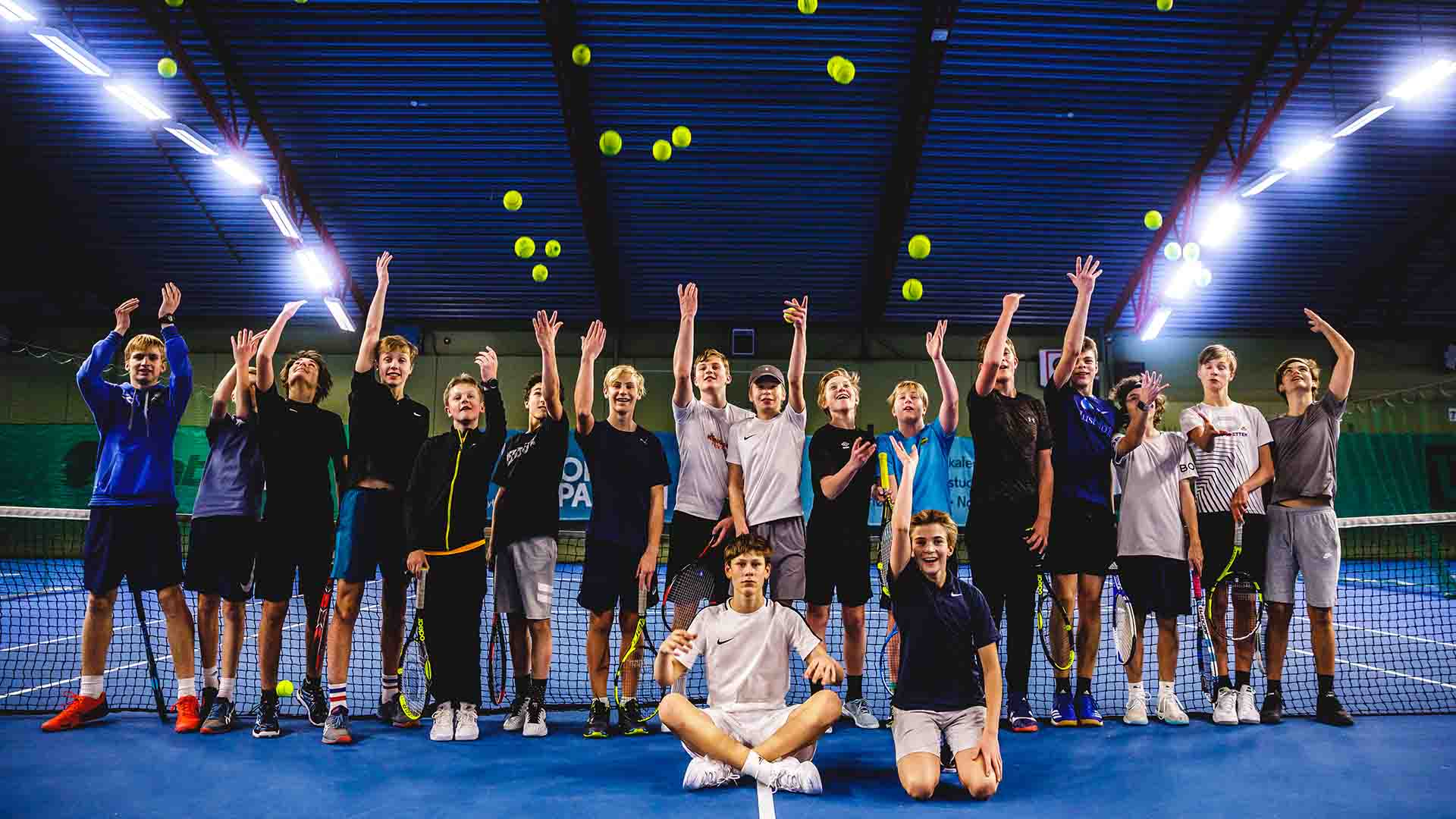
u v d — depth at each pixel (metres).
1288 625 4.97
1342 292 16.64
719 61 12.56
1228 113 13.32
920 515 3.98
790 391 4.96
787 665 3.96
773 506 4.81
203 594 4.85
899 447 4.21
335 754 4.19
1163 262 15.77
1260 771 3.91
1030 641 4.70
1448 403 17.31
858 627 4.90
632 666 4.75
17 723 4.76
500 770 3.92
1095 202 14.80
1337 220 15.20
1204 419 5.13
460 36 12.11
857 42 12.28
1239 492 4.90
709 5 11.77
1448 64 10.44
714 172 14.25
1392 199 14.84
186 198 14.56
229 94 12.68
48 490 14.81
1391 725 4.78
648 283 16.47
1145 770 3.92
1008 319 4.79
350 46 12.21
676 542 4.96
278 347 17.19
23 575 12.48
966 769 3.59
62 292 16.30
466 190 14.50
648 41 12.28
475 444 4.79
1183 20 11.98
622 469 4.84
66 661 6.80
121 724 4.73
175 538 4.81
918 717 3.80
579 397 4.86
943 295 16.64
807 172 14.27
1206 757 4.14
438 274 16.16
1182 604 4.88
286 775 3.83
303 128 13.45
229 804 3.45
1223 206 13.82
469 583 4.68
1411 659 7.18
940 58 12.24
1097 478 4.92
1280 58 12.55
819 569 4.89
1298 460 5.01
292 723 4.83
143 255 15.59
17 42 11.87
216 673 4.93
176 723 4.72
